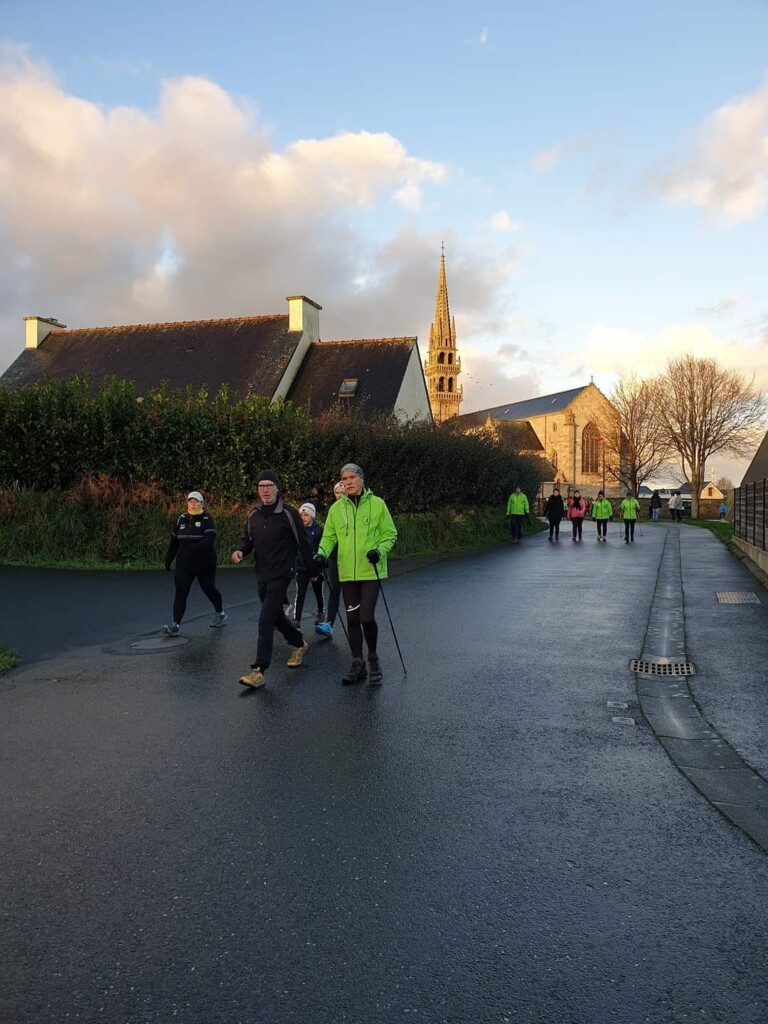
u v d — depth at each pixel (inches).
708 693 245.0
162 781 175.0
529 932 114.3
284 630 286.8
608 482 3449.8
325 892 126.0
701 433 2417.6
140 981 103.6
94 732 211.5
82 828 150.7
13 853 140.6
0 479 651.5
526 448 3452.3
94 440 653.3
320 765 184.7
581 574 587.5
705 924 116.8
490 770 181.2
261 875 131.7
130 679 270.8
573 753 192.9
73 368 1378.0
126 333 1439.5
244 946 111.2
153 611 406.0
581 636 342.6
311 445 738.2
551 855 138.8
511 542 967.6
